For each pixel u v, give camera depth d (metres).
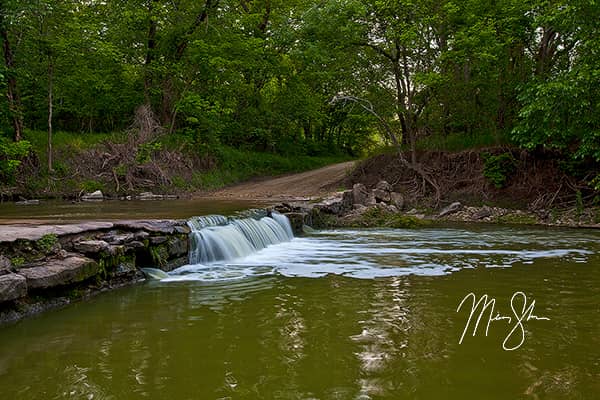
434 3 20.80
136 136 22.88
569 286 7.74
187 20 26.53
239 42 26.59
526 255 10.83
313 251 11.77
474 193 20.33
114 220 9.57
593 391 3.96
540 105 16.05
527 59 21.03
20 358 4.75
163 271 8.96
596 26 15.64
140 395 3.93
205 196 20.84
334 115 42.28
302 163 34.09
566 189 18.95
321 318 6.06
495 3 20.12
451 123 22.92
